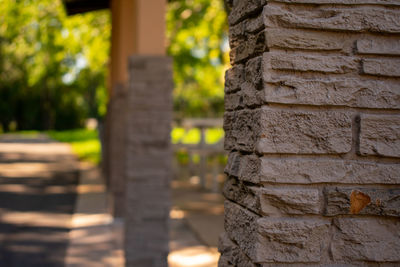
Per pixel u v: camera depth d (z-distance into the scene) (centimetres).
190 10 1324
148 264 524
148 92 512
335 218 173
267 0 171
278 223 169
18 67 4488
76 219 816
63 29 1498
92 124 6438
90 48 1579
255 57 182
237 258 192
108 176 1085
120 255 591
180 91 2702
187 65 1465
